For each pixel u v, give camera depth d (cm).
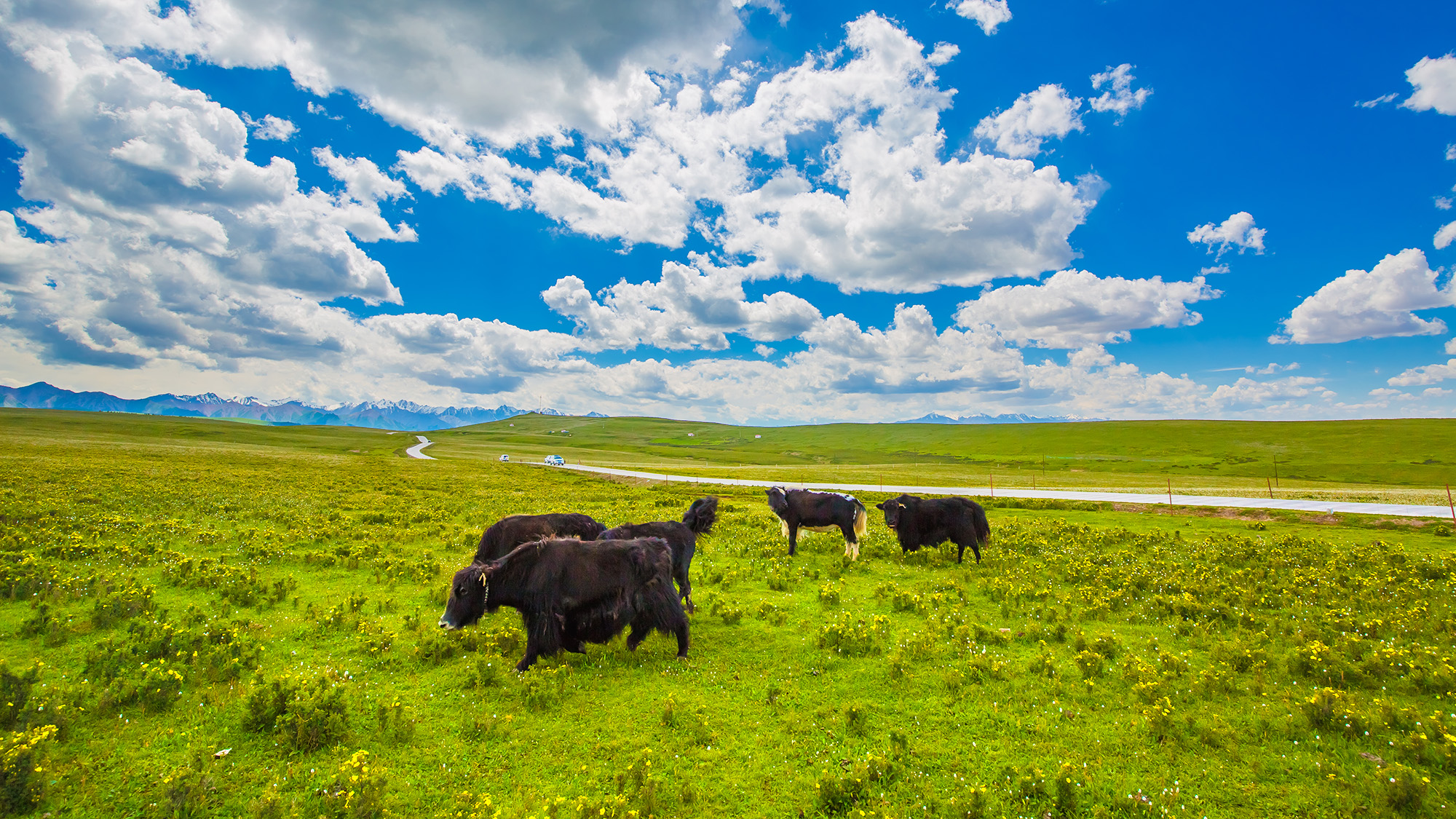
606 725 789
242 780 645
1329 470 10762
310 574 1570
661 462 11812
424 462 8344
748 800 641
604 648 1062
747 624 1228
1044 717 817
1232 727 784
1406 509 3181
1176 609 1298
